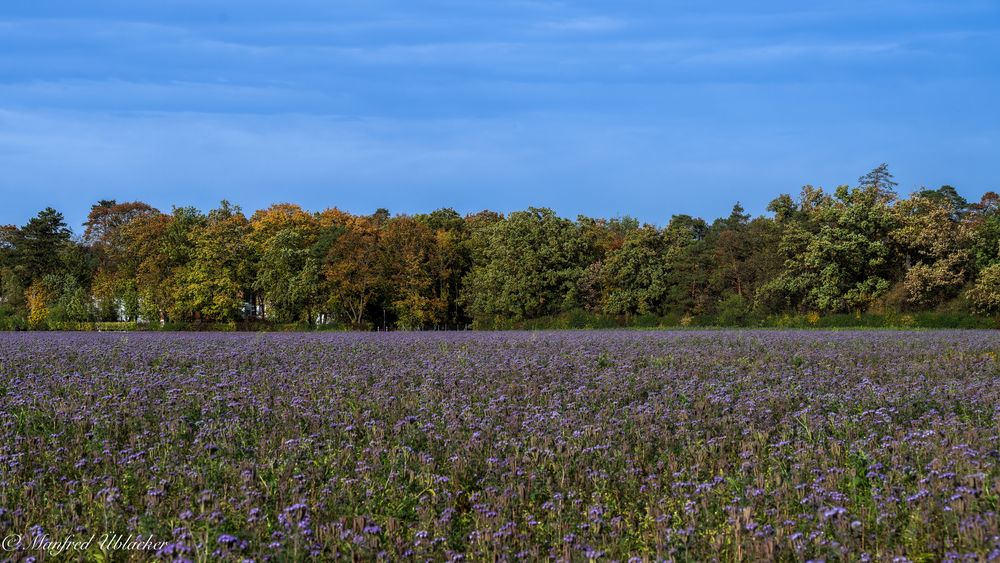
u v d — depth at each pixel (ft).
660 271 236.43
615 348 95.55
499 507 29.96
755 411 46.60
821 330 168.96
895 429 41.98
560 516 29.01
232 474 33.71
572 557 25.80
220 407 49.21
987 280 184.34
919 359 86.89
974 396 52.06
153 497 30.19
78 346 102.12
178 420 43.52
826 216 217.97
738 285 232.53
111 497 29.73
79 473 34.81
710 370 71.51
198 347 99.81
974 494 28.30
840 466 34.96
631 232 244.01
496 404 49.32
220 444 39.32
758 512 29.45
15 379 61.31
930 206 217.36
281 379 62.44
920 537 26.71
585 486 33.68
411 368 69.77
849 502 30.09
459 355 83.87
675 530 27.17
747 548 25.88
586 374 65.98
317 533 27.14
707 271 234.38
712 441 39.34
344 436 41.19
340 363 76.48
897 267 219.20
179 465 35.53
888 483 31.83
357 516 28.63
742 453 36.32
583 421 44.16
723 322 211.61
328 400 51.16
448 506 31.01
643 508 31.81
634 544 27.96
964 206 325.21
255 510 27.68
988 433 39.99
